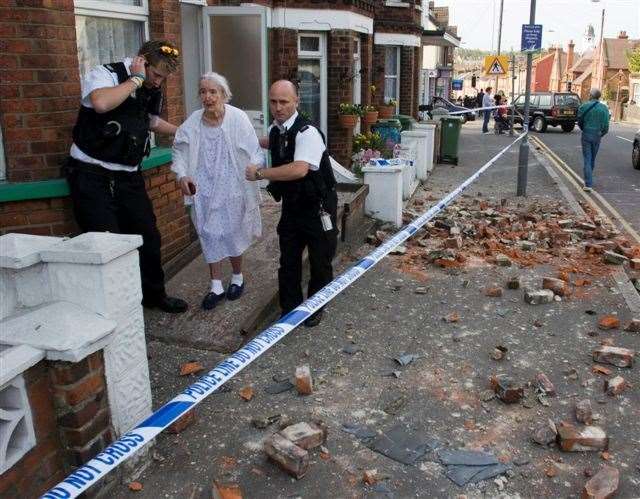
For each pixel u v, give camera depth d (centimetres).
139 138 450
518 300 584
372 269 668
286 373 441
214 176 496
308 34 1148
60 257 289
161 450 351
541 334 511
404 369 448
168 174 598
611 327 523
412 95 1858
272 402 403
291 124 459
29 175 453
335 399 408
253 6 823
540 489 324
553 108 2870
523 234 814
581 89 7181
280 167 449
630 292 611
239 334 480
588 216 966
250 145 498
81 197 443
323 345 484
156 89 462
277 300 546
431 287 616
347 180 970
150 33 598
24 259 288
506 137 2545
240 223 512
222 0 909
